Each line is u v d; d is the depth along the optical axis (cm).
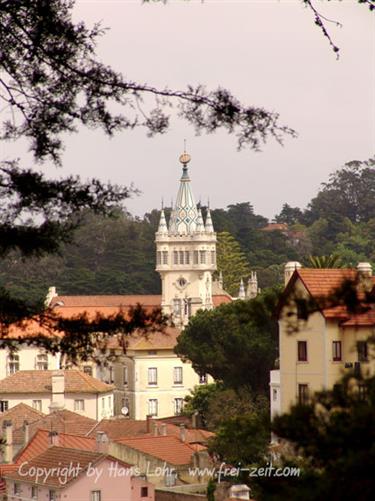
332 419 8738
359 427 8531
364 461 8312
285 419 8825
